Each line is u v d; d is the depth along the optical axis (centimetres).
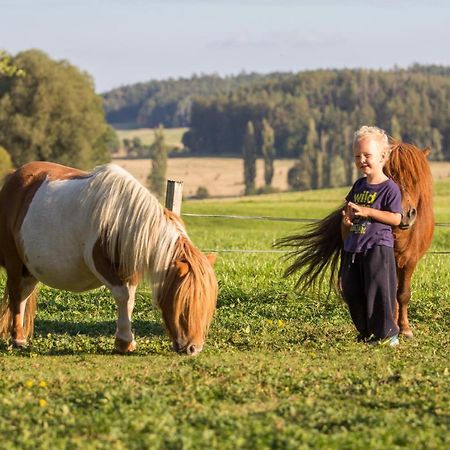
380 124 19162
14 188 1126
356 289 1080
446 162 16450
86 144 9575
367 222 1058
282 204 6750
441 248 3469
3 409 709
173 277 964
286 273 1166
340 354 1020
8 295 1152
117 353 1059
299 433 622
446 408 723
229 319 1336
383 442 615
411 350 1052
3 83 9575
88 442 613
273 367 902
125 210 998
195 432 632
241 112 19725
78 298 1513
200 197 13412
